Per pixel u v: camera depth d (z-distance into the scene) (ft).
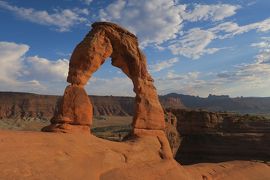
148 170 67.67
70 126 66.28
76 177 48.55
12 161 43.78
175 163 82.33
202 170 103.24
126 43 83.15
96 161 56.90
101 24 77.97
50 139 55.06
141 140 79.46
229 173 111.34
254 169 125.59
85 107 69.15
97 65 74.43
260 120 183.32
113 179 56.29
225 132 181.37
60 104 67.87
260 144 170.30
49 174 45.39
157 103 90.07
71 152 54.54
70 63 73.15
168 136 161.79
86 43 73.72
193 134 179.83
